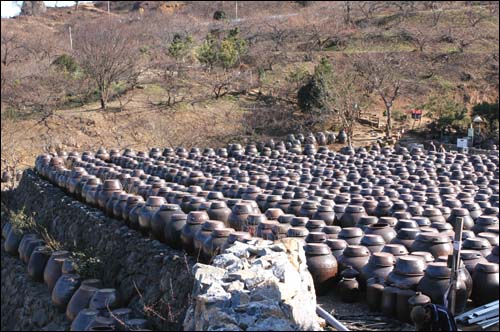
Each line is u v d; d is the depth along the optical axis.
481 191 20.05
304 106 41.56
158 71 51.00
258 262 9.34
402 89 46.91
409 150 32.75
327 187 21.03
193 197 17.61
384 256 11.76
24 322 17.19
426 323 9.40
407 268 10.88
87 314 13.41
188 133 41.56
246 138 40.78
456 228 9.93
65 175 24.41
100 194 20.33
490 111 40.78
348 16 63.12
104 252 17.22
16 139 39.19
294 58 52.97
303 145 37.09
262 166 26.22
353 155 29.06
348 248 12.38
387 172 24.22
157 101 45.66
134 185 20.94
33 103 42.78
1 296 20.27
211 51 50.62
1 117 40.22
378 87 42.34
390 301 10.84
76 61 47.78
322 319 9.99
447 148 37.25
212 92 47.53
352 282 11.82
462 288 10.38
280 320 7.53
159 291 13.71
